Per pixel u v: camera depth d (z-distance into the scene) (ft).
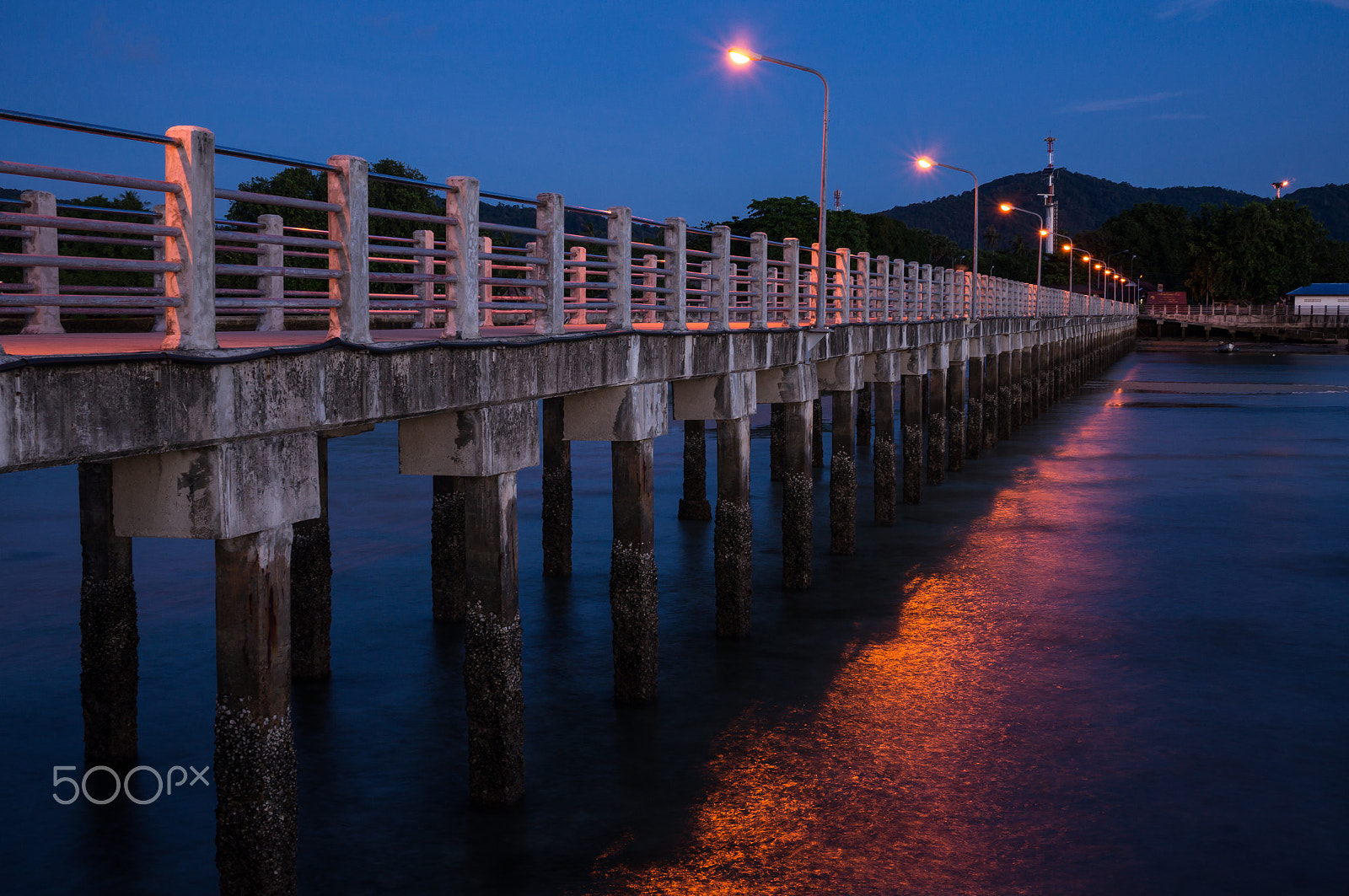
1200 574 85.61
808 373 76.43
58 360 23.26
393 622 72.84
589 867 41.60
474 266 38.11
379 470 135.85
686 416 64.49
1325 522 105.09
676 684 60.85
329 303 31.81
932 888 40.47
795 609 74.84
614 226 49.62
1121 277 497.46
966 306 137.90
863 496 115.85
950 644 68.33
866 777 49.60
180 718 55.93
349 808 46.39
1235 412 206.28
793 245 72.59
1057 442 163.63
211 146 26.99
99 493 48.67
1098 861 42.73
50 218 23.63
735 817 45.73
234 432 27.99
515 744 45.70
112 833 44.60
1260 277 601.62
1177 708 58.23
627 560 55.52
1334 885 41.19
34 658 64.13
